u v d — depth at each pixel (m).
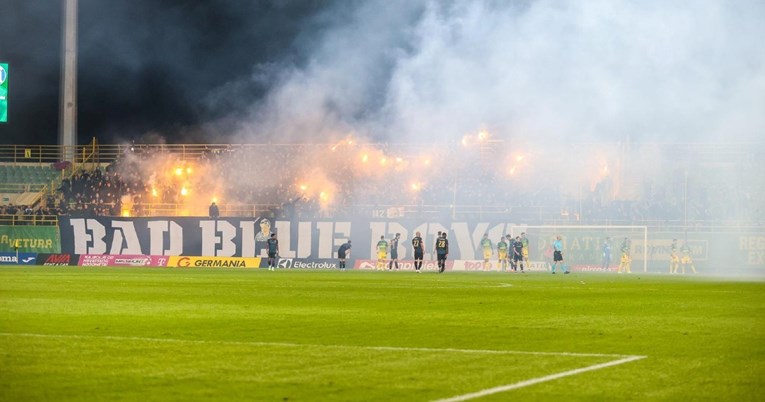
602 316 21.88
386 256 63.53
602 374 12.42
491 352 14.65
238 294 30.17
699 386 11.53
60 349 14.68
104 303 25.27
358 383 11.56
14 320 19.78
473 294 31.22
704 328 18.84
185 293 30.41
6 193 75.00
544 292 32.75
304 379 11.85
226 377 11.98
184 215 70.88
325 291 32.53
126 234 66.75
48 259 67.69
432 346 15.47
